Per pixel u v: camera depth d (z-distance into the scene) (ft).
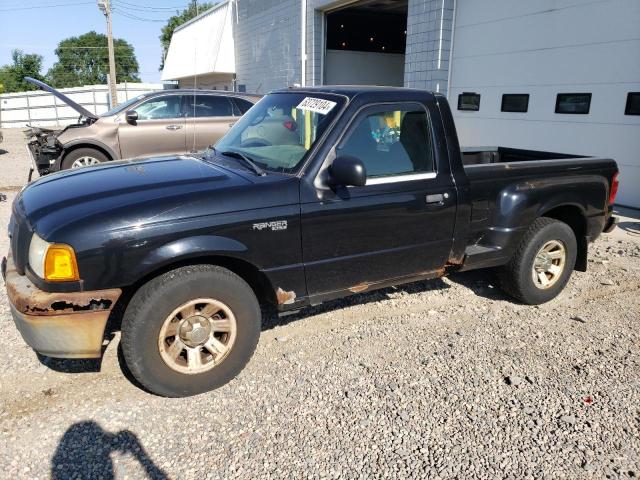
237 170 11.61
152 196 10.05
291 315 14.42
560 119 28.89
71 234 9.23
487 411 10.41
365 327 13.82
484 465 8.96
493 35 32.17
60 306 9.31
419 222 12.67
